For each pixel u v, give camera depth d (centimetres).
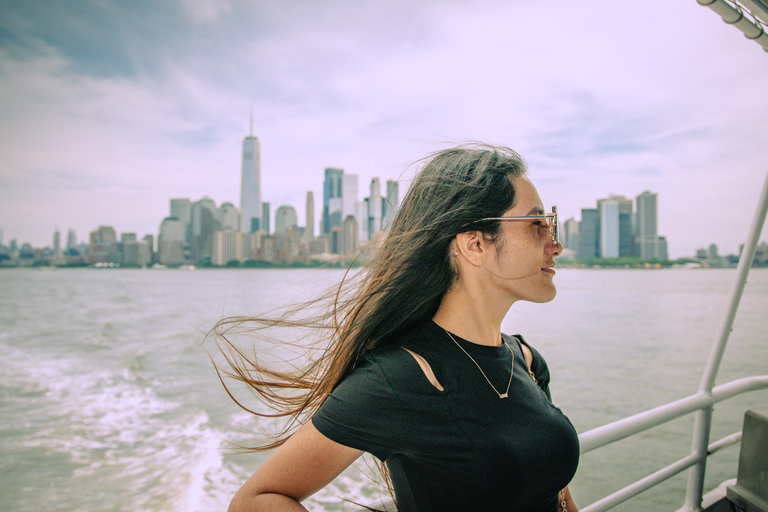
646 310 4100
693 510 194
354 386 85
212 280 9838
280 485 82
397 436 82
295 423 109
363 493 649
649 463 841
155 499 691
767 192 178
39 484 750
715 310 4034
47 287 7888
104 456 866
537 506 90
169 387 1400
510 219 91
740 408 1182
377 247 104
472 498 82
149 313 3825
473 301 94
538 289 93
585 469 818
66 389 1400
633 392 1354
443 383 85
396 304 94
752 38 178
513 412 87
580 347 2184
